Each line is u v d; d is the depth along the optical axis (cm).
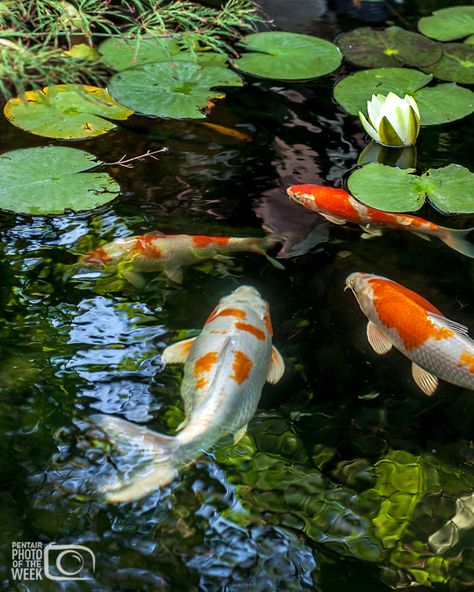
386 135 288
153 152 284
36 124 288
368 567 222
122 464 228
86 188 270
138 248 257
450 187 275
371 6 348
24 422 233
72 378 239
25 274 255
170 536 223
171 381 239
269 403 239
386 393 241
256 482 229
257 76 312
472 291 255
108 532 223
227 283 256
